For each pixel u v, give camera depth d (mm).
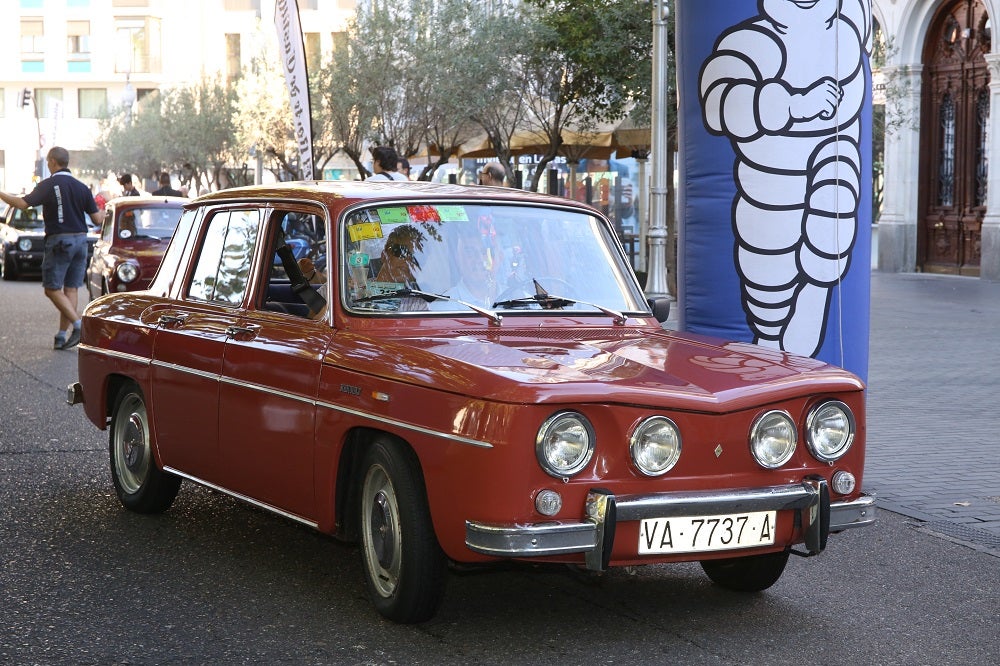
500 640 4984
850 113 7820
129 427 7082
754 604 5594
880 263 30609
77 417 10258
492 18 26047
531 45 24234
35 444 9102
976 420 10539
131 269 15875
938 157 29625
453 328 5449
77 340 15141
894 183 30219
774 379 5000
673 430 4723
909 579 6062
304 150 14273
